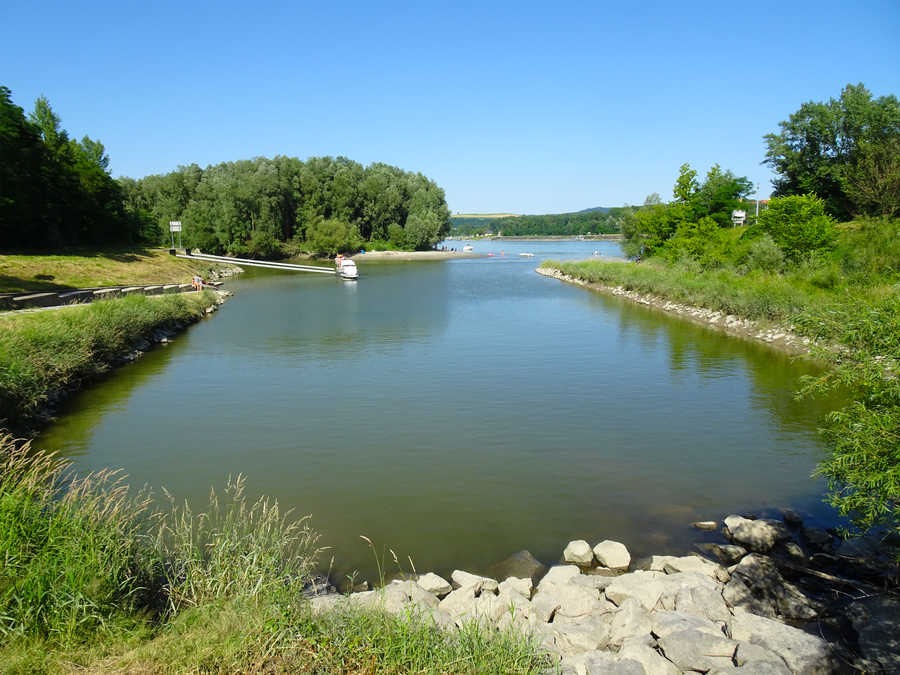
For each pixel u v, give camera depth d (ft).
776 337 95.40
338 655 18.52
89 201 208.54
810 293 100.53
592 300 159.84
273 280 229.04
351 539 34.40
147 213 298.76
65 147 213.46
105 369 76.38
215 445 50.52
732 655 21.52
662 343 96.02
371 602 23.08
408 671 18.30
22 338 61.67
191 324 118.52
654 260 192.75
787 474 43.57
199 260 249.55
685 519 36.68
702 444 50.11
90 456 47.83
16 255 150.51
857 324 25.34
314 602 24.47
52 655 17.89
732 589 27.20
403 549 33.27
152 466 45.80
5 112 163.32
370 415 58.75
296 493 40.88
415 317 127.85
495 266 311.27
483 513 37.76
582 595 26.50
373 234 404.77
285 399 64.54
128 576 22.41
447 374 75.72
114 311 88.94
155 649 18.30
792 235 132.05
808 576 29.22
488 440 51.52
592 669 20.34
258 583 22.48
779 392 66.18
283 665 17.94
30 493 24.11
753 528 33.24
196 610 21.31
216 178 354.54
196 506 38.40
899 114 186.60
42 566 20.51
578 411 59.62
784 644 21.86
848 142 194.70
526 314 132.05
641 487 41.57
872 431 23.35
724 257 153.89
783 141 210.18
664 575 28.63
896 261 97.60
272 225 335.26
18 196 158.92
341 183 380.58
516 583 28.48
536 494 40.57
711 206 222.69
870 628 23.88
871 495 23.90
